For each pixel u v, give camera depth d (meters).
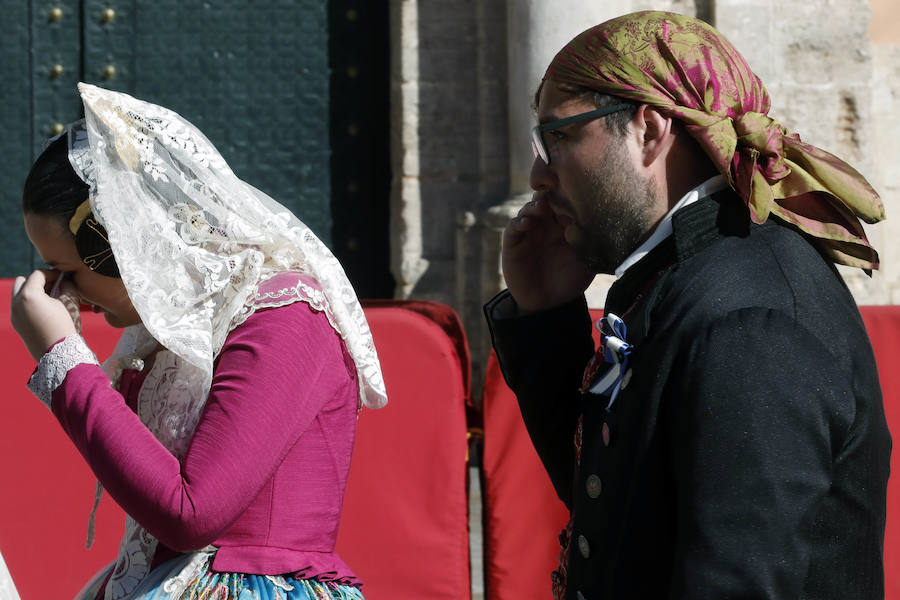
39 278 6.36
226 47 23.36
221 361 5.98
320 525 6.14
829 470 4.59
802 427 4.53
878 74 23.03
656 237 5.41
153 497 5.59
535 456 11.43
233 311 6.05
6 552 11.18
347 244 23.83
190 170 6.35
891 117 23.06
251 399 5.75
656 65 5.30
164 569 6.12
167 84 23.23
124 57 23.14
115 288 6.62
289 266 6.37
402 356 11.28
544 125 5.60
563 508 11.38
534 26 20.88
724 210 5.30
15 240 23.05
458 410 11.32
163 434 6.18
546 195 5.92
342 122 23.72
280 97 23.55
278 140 23.58
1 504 11.19
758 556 4.42
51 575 11.24
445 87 22.86
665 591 4.95
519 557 11.38
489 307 7.09
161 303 6.02
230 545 6.00
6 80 22.88
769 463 4.47
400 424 11.26
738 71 5.42
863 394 4.88
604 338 5.42
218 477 5.60
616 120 5.37
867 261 5.57
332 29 23.59
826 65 22.44
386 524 11.23
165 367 6.41
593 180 5.45
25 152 22.98
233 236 6.30
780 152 5.41
